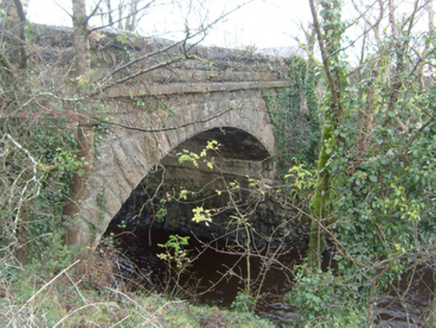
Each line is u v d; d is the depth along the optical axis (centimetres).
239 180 1216
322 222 633
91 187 534
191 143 1207
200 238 1276
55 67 430
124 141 567
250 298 634
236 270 1041
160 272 1012
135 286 720
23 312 284
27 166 387
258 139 1034
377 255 596
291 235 1125
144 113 595
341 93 584
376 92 571
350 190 597
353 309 586
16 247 377
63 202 500
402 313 762
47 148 458
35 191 419
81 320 368
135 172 592
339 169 597
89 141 476
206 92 735
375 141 585
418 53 536
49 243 461
